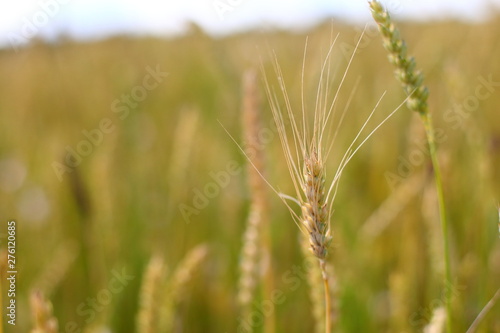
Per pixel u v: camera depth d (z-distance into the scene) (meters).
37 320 0.59
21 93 1.89
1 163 1.63
